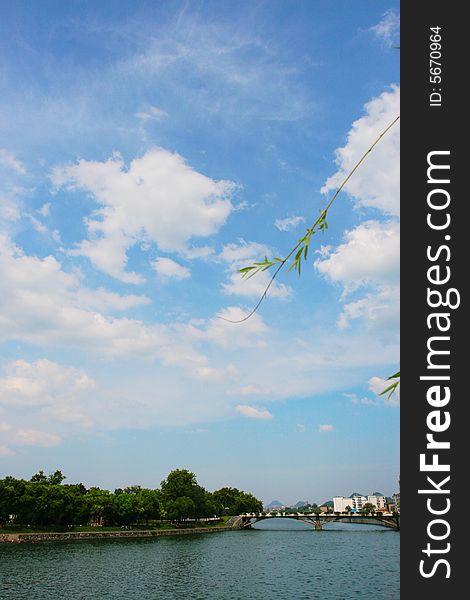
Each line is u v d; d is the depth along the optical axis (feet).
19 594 183.42
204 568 261.85
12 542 370.12
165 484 650.43
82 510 450.30
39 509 411.34
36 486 418.31
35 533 395.55
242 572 247.91
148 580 220.02
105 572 240.94
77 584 206.49
